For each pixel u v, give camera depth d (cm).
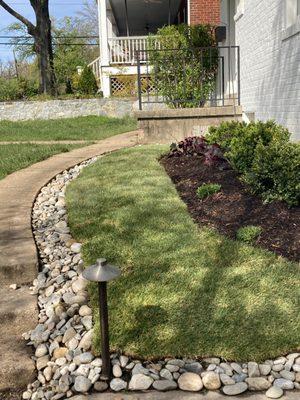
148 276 295
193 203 425
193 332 246
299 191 365
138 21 2409
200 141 593
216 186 431
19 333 272
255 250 322
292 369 227
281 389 216
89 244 351
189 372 227
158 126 785
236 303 265
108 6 1908
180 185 485
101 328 223
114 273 213
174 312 260
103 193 471
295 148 386
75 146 868
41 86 1933
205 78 973
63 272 331
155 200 433
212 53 987
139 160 614
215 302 267
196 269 302
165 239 346
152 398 215
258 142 445
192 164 547
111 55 1691
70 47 2697
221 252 322
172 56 942
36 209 462
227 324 250
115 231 368
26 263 327
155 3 1952
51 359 247
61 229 402
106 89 1684
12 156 739
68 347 251
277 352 235
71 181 554
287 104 573
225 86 1030
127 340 243
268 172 386
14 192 511
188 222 378
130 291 281
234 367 229
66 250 363
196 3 1332
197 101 899
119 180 516
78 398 217
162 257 319
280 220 355
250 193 410
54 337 262
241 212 381
